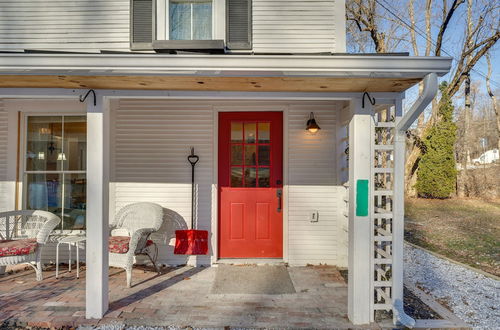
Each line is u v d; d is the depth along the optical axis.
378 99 2.99
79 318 2.95
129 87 2.93
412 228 8.24
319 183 4.56
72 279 3.98
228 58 2.46
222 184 4.67
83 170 4.62
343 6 4.39
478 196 14.90
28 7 4.39
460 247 6.33
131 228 4.30
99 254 2.95
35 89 2.94
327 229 4.54
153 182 4.59
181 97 3.02
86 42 4.38
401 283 2.89
